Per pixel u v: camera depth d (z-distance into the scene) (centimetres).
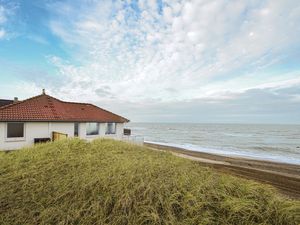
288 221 334
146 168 573
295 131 9550
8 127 1480
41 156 795
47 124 1680
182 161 739
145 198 421
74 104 2220
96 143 981
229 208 372
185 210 381
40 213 439
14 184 573
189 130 10256
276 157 2812
